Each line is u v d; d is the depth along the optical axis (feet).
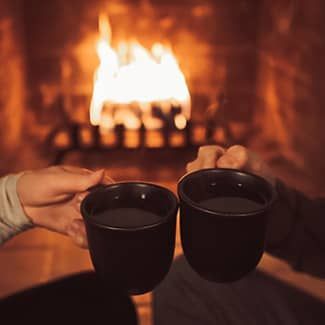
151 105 7.20
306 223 2.05
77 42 7.31
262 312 2.49
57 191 1.75
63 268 5.17
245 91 7.66
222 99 7.54
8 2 6.49
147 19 7.25
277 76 6.86
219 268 1.39
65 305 2.69
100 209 1.45
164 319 2.60
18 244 5.47
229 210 1.41
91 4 7.15
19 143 7.09
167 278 2.75
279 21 6.67
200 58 7.47
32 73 7.43
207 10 7.26
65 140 7.23
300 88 6.22
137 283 1.38
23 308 2.65
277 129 7.00
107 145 7.15
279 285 2.68
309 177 6.11
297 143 6.41
